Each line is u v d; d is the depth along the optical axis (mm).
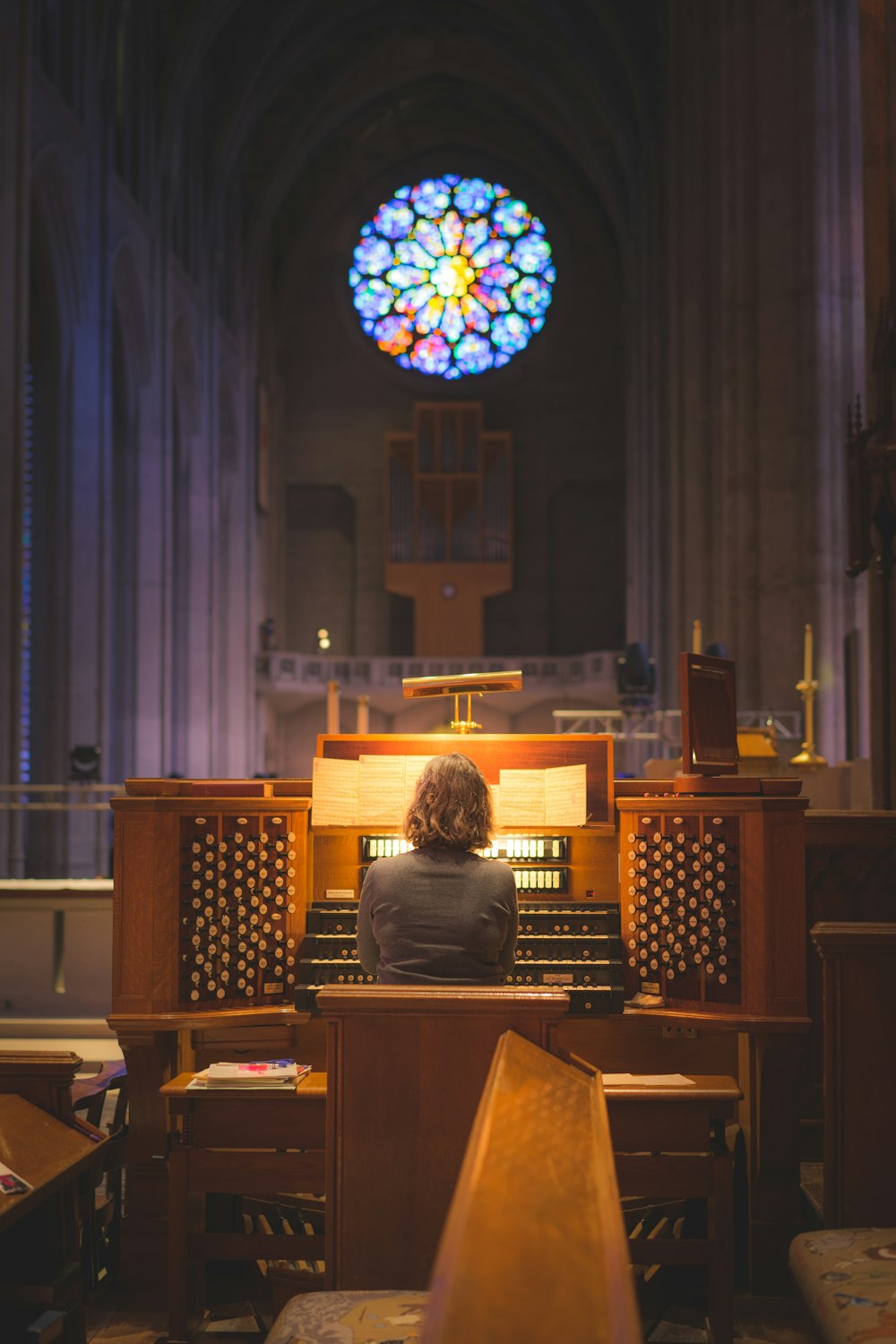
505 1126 1906
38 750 20500
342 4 29250
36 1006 7066
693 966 4109
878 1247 2859
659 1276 3912
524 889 4266
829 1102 3555
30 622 20672
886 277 6926
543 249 35844
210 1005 4051
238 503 31562
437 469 34844
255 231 32531
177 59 25469
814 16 15422
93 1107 3975
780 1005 3982
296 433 36094
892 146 6922
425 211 36156
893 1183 3512
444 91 34000
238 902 4137
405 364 36031
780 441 15492
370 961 3602
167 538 25297
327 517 36219
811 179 15422
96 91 21891
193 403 28188
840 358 15492
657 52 25391
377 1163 3062
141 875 3998
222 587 31359
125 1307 3852
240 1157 3570
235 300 31766
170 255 25953
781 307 15500
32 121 19125
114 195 22969
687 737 4262
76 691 20766
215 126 29219
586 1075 2816
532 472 35562
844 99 15609
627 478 31672
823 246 15414
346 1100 3078
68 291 20828
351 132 34812
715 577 18062
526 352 35812
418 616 34750
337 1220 3074
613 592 35094
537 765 4293
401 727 34312
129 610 24281
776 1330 3652
